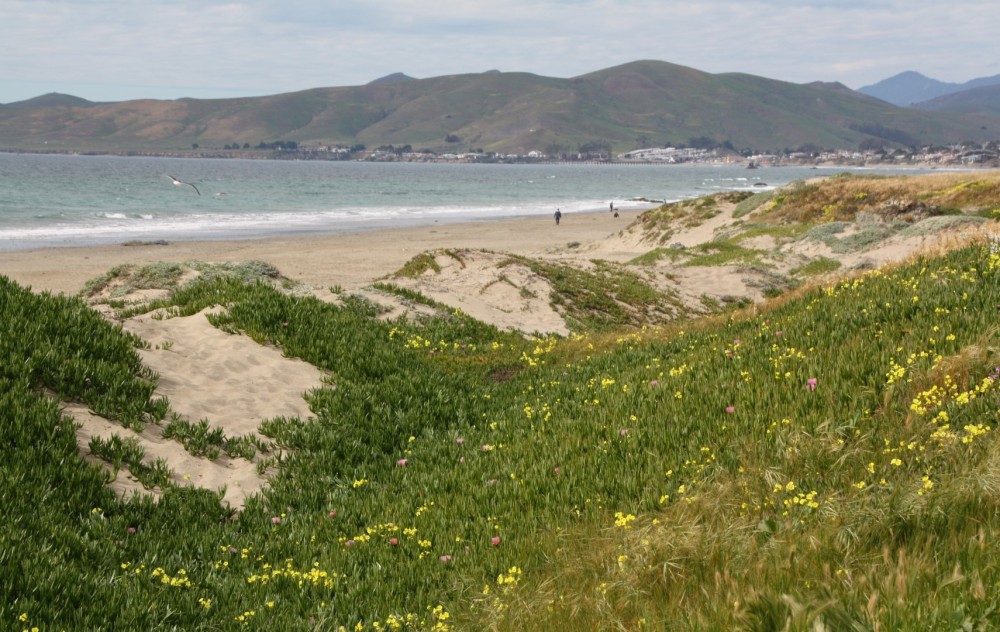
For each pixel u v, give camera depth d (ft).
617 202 514.27
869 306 37.91
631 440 29.86
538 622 18.08
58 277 147.95
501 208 431.43
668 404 32.76
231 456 33.17
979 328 30.12
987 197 168.04
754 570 16.70
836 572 15.26
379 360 44.04
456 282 85.56
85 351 36.01
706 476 25.36
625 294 90.12
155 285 75.51
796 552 17.20
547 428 34.73
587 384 41.60
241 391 38.86
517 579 21.04
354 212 372.17
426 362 49.96
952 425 24.00
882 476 22.00
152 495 28.99
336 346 45.16
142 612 19.74
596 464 28.94
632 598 17.74
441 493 29.91
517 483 28.63
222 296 50.16
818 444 24.73
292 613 21.35
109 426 32.45
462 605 21.06
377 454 35.06
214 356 41.96
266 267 82.99
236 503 30.07
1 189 448.65
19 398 30.25
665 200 552.41
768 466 24.13
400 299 67.67
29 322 35.63
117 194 451.12
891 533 17.15
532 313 78.43
